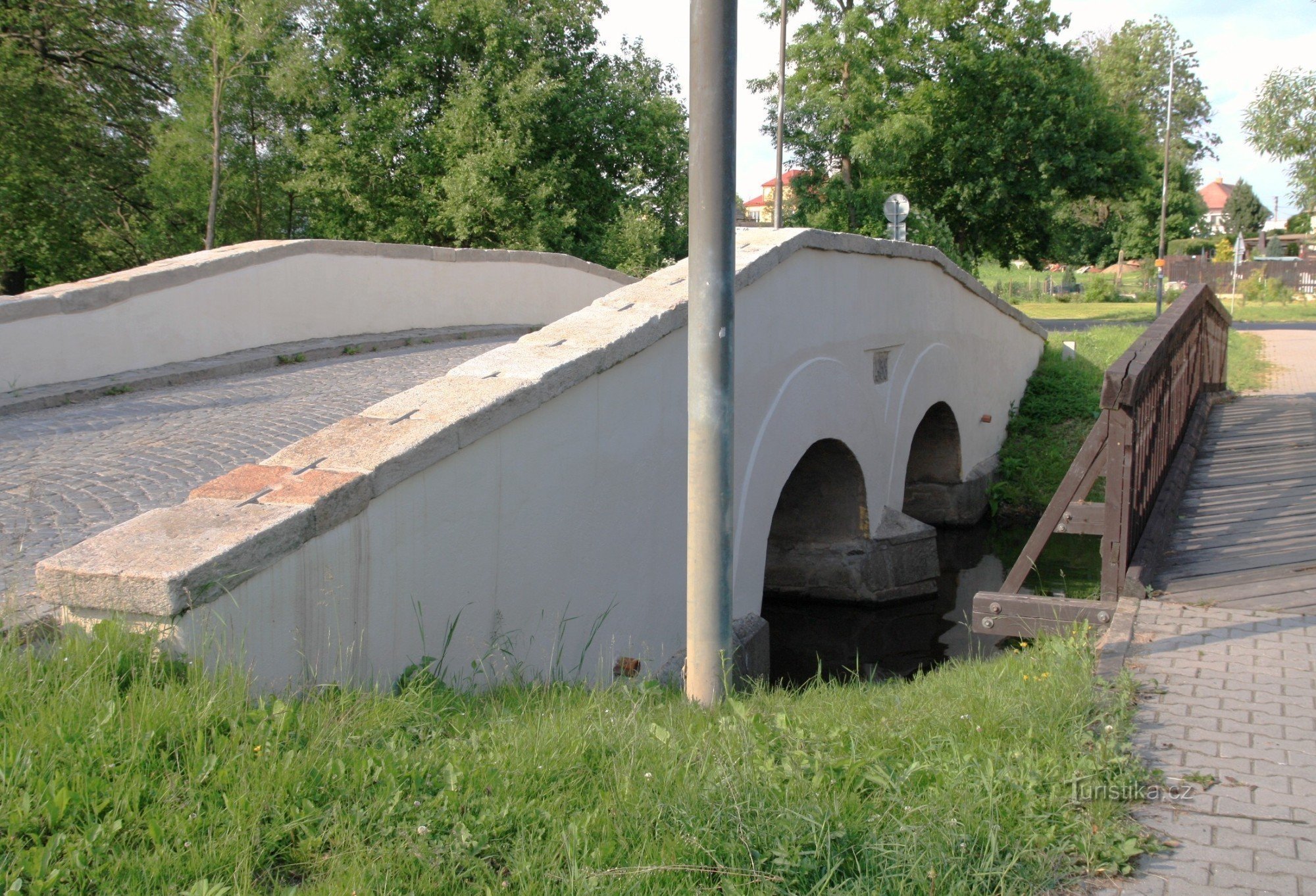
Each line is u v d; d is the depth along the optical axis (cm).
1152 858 325
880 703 493
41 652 373
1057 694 446
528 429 579
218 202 2591
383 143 2848
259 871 283
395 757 342
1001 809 340
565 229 2953
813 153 3366
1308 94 2673
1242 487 877
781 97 2770
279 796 305
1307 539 699
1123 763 378
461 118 2798
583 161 3170
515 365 604
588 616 653
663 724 429
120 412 941
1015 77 3275
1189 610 571
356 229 2969
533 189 2856
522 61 2994
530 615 593
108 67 2642
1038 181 3325
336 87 2953
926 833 314
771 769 352
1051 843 326
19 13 2409
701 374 464
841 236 1097
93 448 782
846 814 328
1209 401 1327
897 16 3322
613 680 640
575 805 334
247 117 2750
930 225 3278
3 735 312
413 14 3061
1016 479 1898
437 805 319
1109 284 5491
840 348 1155
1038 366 2191
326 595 438
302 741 348
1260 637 526
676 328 731
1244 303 4341
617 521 683
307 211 3169
